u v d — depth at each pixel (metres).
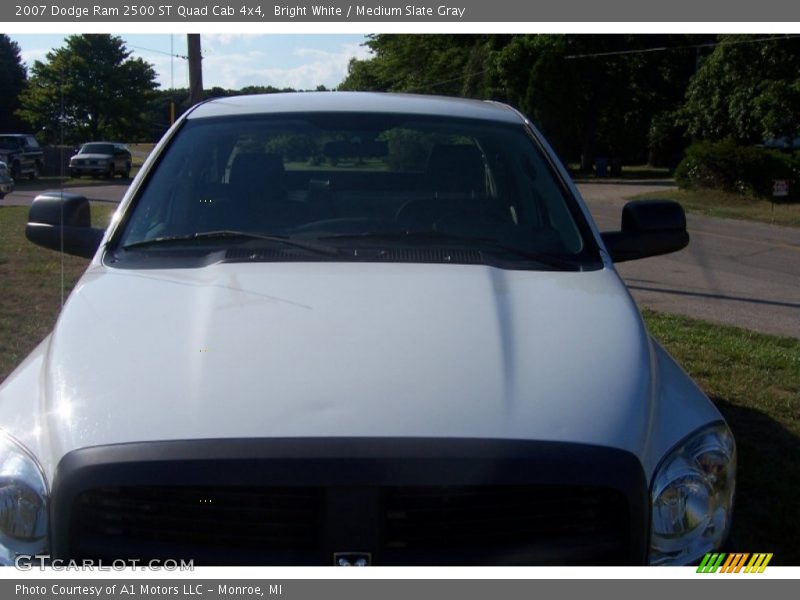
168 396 2.39
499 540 2.29
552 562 2.28
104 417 2.35
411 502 2.27
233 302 2.80
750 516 4.21
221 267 3.09
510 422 2.33
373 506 2.21
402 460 2.22
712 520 2.52
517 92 40.81
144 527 2.30
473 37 44.78
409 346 2.57
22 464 2.38
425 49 46.41
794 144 32.31
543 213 3.65
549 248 3.43
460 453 2.24
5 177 23.77
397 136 3.93
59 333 2.77
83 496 2.26
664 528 2.42
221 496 2.26
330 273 3.03
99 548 2.28
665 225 3.80
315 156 3.85
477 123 4.07
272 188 3.70
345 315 2.72
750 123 26.86
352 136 3.90
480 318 2.74
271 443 2.24
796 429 5.41
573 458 2.26
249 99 4.28
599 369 2.57
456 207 3.68
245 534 2.29
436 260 3.20
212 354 2.53
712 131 28.78
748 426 5.45
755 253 15.38
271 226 3.49
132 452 2.25
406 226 3.53
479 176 3.87
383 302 2.81
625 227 3.87
